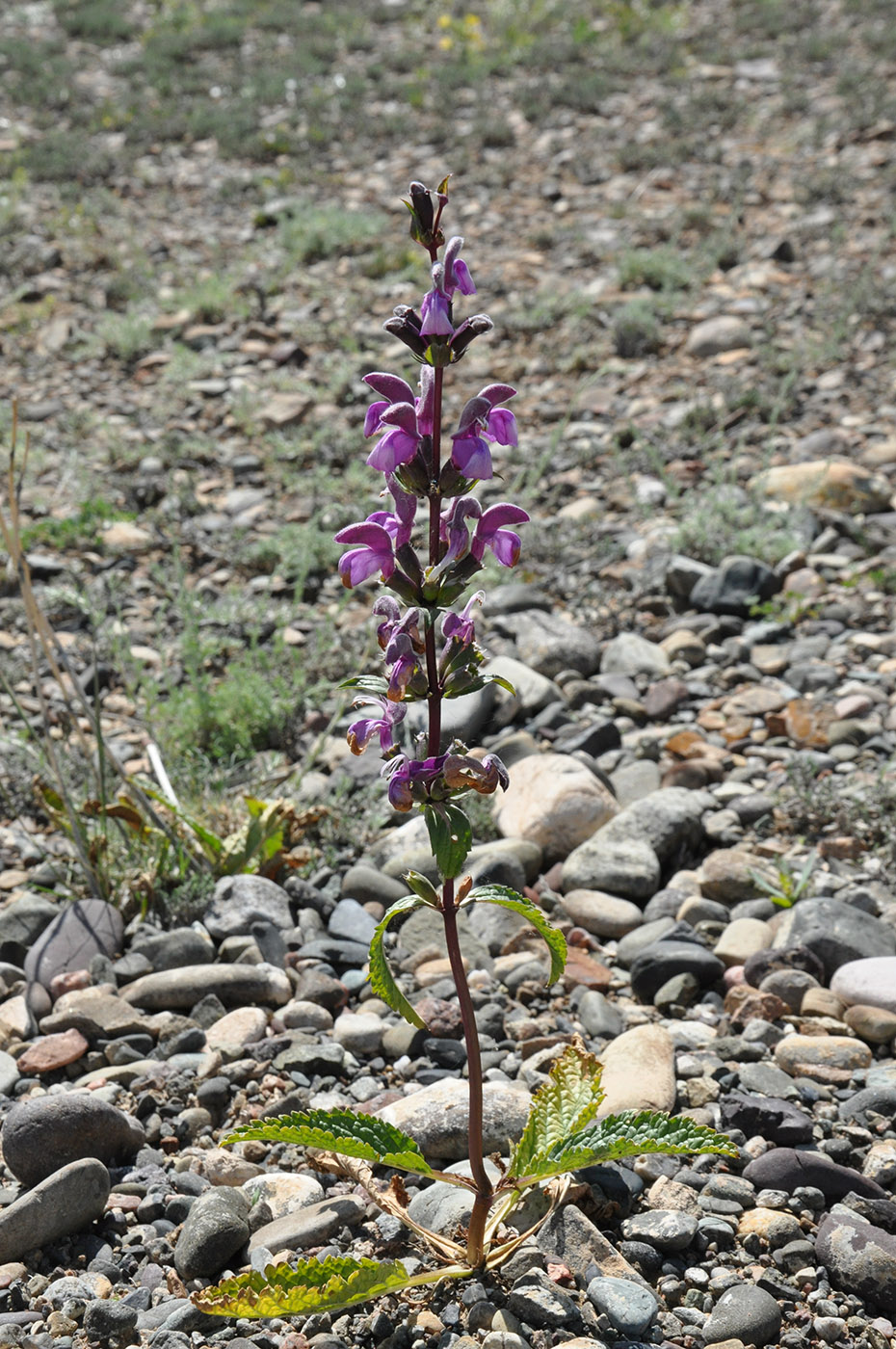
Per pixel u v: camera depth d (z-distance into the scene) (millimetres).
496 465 7961
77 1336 2768
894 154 12750
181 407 9078
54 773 4758
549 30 18578
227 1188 3115
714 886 4457
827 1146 3268
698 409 8250
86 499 7781
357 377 9172
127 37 19578
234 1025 3812
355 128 15180
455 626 2584
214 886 4473
